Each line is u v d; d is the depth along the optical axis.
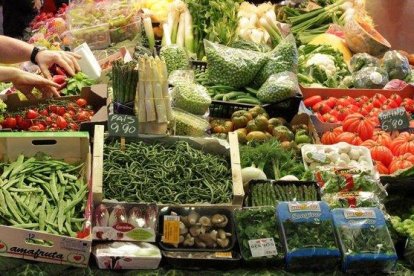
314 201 2.82
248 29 5.07
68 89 3.86
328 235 2.67
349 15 5.70
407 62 4.82
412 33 6.38
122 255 2.56
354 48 5.30
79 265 2.57
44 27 5.32
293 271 2.65
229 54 4.18
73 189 2.85
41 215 2.66
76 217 2.72
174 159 3.01
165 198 2.82
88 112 3.59
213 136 3.53
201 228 2.70
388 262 2.65
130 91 3.16
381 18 6.59
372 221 2.74
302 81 4.64
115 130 3.02
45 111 3.53
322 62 4.84
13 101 3.59
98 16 4.93
